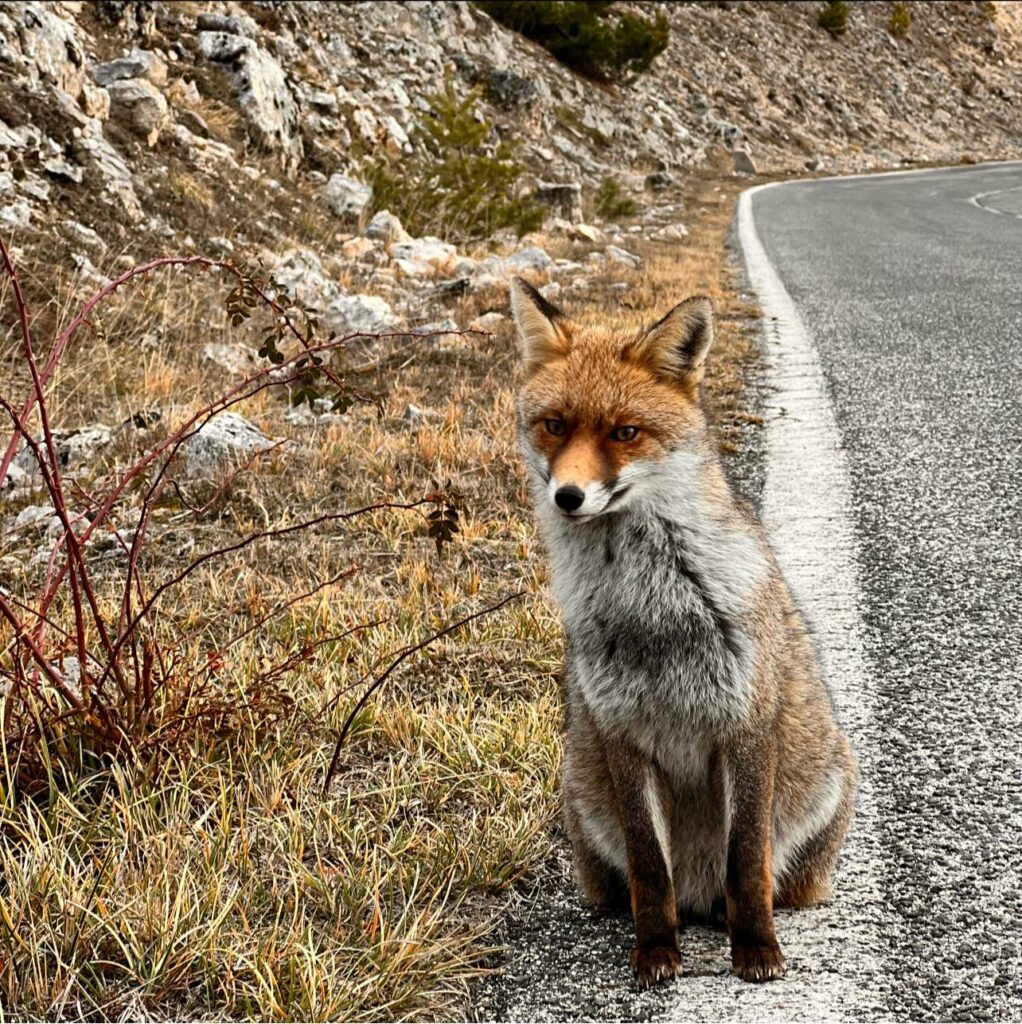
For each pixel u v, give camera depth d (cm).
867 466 657
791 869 311
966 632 446
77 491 428
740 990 273
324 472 656
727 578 297
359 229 1586
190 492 630
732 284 1388
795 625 329
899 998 262
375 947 282
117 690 381
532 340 359
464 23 3097
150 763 349
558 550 331
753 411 789
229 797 350
